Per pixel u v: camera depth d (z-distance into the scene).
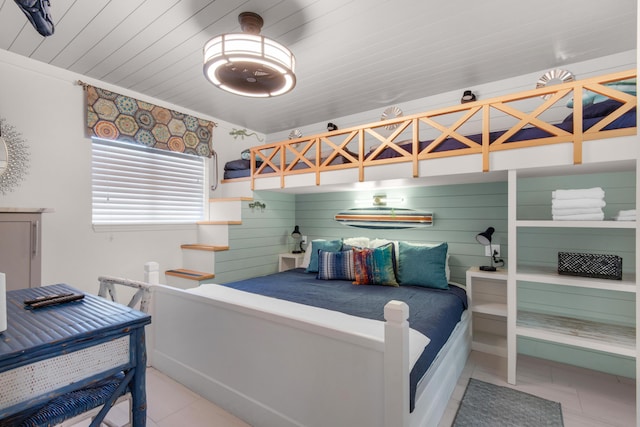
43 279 2.56
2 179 2.36
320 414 1.47
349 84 3.07
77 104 2.76
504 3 1.90
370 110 3.77
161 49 2.38
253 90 2.30
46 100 2.58
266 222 3.99
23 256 1.98
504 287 2.94
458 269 3.18
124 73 2.77
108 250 2.98
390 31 2.19
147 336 2.41
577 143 1.92
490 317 3.05
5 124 2.38
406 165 2.63
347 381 1.38
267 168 3.72
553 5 1.92
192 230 3.74
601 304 2.44
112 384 1.30
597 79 1.87
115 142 3.10
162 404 1.92
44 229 2.57
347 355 1.38
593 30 2.19
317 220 4.23
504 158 2.19
